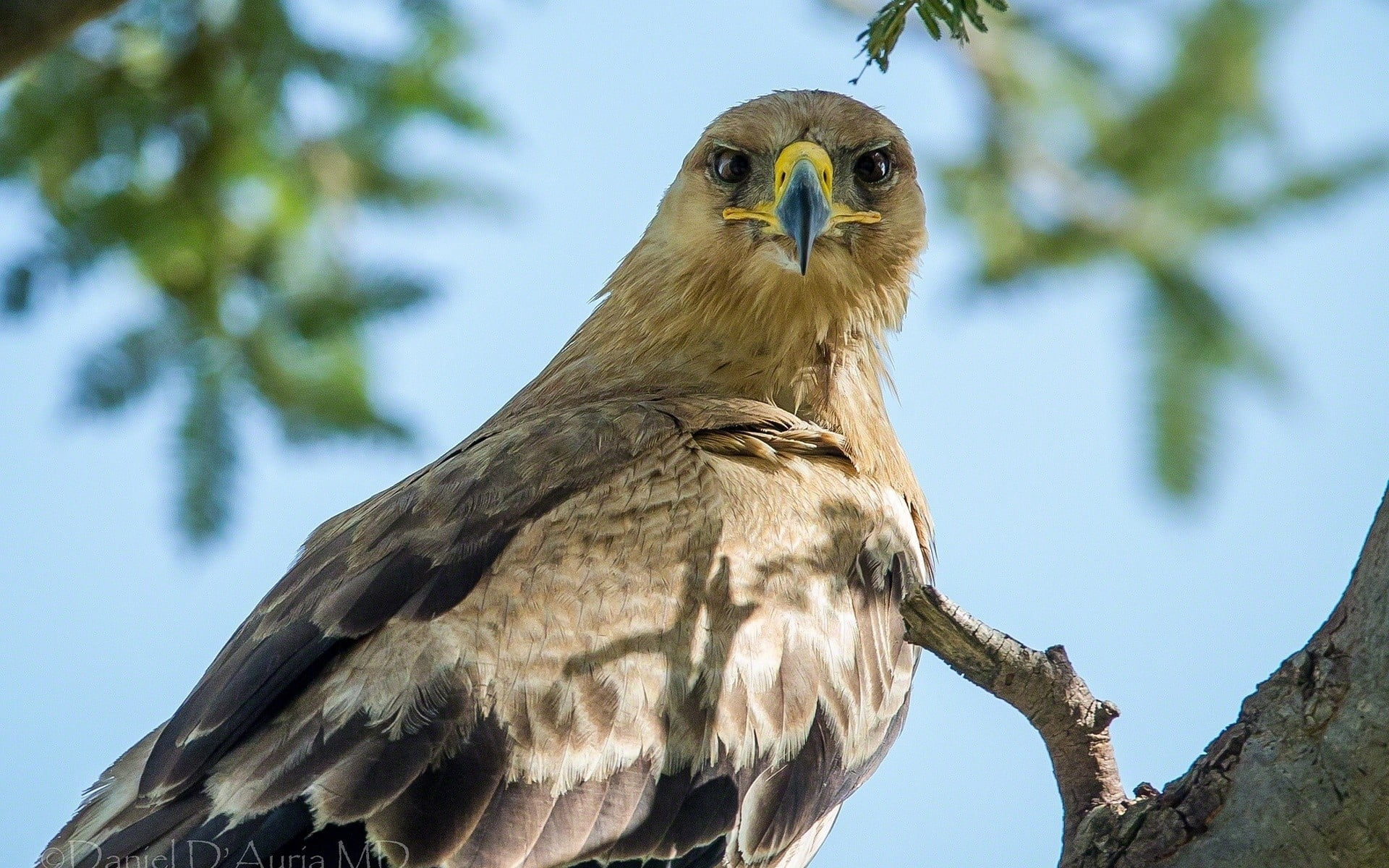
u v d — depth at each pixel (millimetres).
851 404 12797
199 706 10039
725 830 10172
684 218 13062
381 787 9297
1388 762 7766
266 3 13820
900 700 11477
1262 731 8094
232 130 14016
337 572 10367
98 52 13719
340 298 14148
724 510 10758
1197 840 8070
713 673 10258
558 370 13305
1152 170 14000
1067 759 8555
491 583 10039
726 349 12883
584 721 9789
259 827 9195
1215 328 13859
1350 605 8023
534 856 9461
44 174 13867
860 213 13039
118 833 9484
